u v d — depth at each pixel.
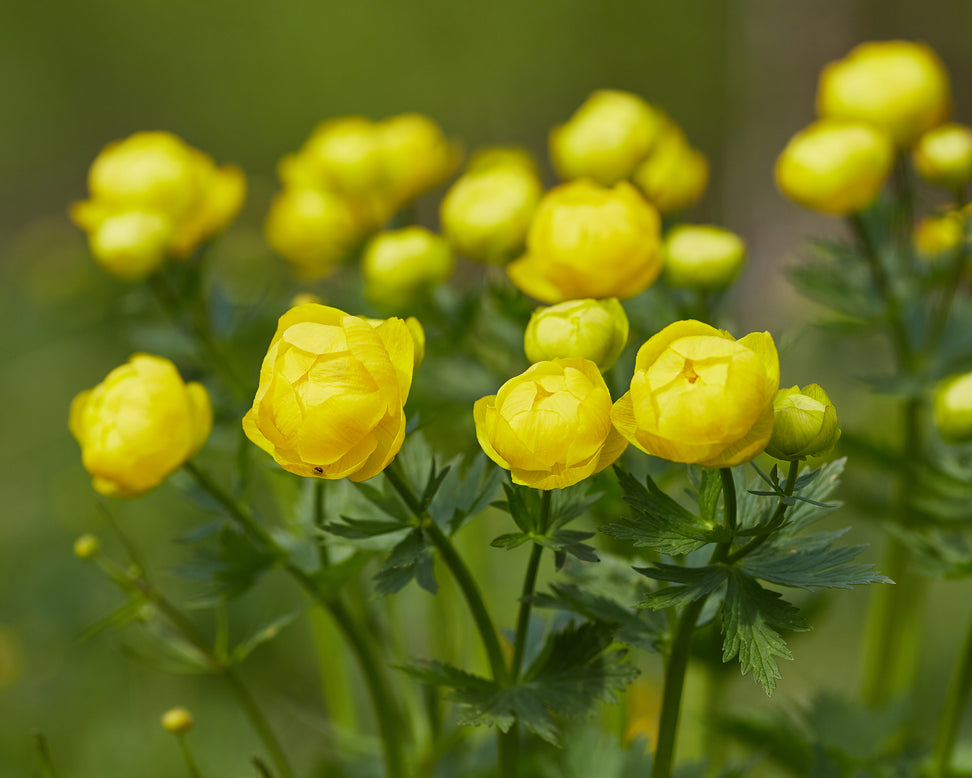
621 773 0.77
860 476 0.93
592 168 0.85
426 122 0.91
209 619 1.46
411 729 0.83
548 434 0.67
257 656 1.45
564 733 0.78
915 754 0.82
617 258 0.74
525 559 1.13
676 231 0.83
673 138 0.87
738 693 1.27
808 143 0.83
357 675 0.97
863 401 1.25
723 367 0.66
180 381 0.74
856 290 0.87
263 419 0.67
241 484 0.76
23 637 1.46
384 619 0.84
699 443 0.67
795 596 0.85
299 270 0.94
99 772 1.27
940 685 1.25
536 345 0.73
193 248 0.87
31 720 1.34
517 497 0.70
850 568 0.69
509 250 0.82
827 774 0.77
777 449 0.68
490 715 0.71
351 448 0.67
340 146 0.89
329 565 0.76
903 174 0.86
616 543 0.78
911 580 0.88
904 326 0.86
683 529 0.69
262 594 1.49
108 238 0.83
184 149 0.86
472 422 0.84
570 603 0.72
